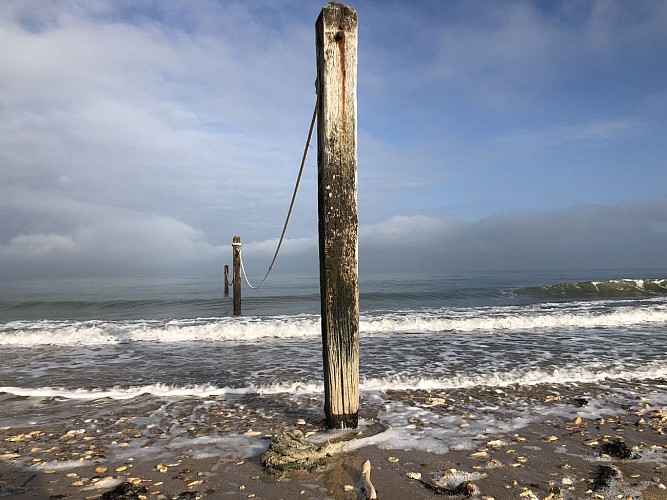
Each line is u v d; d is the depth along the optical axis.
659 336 11.42
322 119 4.29
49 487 3.84
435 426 5.19
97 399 6.56
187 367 8.57
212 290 35.06
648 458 4.28
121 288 40.88
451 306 19.86
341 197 4.37
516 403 6.08
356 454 4.38
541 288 26.88
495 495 3.57
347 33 4.24
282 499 3.56
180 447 4.72
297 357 9.41
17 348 10.79
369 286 36.25
